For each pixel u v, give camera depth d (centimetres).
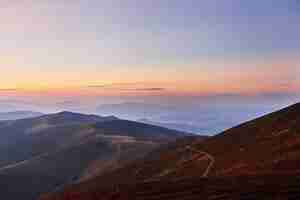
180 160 12144
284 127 11506
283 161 7869
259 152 9762
